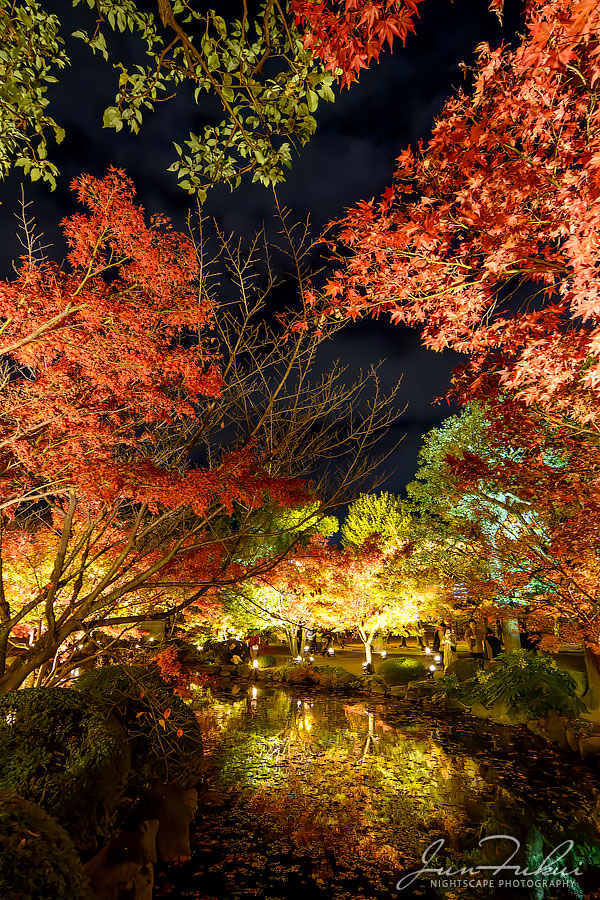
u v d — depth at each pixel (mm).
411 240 4566
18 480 6379
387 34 2715
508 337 5117
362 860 7605
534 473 7441
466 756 12492
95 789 5691
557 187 4145
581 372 5234
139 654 10023
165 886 6840
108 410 6016
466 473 7621
